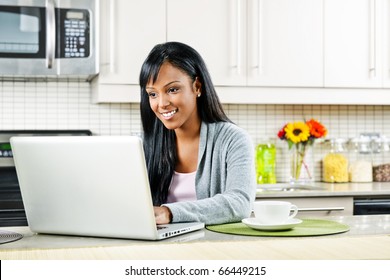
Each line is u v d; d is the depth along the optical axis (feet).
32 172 4.90
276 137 11.87
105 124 11.12
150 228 4.53
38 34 9.35
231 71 10.43
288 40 10.66
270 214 5.03
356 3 10.96
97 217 4.73
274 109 11.88
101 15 9.89
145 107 6.36
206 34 10.32
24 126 10.78
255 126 11.79
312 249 4.11
